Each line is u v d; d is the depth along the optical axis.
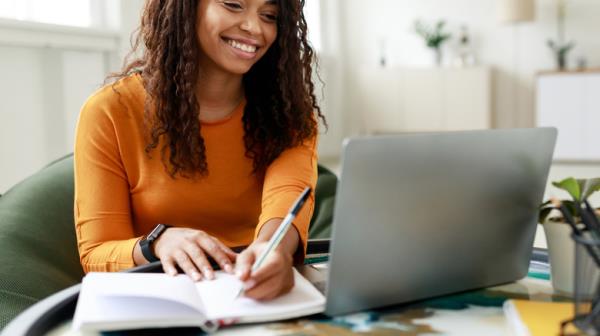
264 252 0.75
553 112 5.82
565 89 5.75
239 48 1.10
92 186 1.08
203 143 1.14
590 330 0.59
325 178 2.04
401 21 6.71
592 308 0.60
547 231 0.80
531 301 0.72
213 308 0.70
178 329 0.69
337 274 0.69
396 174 0.67
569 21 6.27
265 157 1.19
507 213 0.77
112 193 1.09
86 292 0.71
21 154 2.65
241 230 1.24
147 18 1.15
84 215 1.07
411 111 6.52
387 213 0.69
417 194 0.70
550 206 0.81
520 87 6.47
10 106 2.60
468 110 6.34
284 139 1.19
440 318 0.70
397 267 0.72
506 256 0.80
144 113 1.11
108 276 0.76
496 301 0.76
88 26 3.06
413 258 0.73
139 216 1.17
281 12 1.15
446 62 6.66
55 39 2.76
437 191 0.71
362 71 6.66
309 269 0.91
